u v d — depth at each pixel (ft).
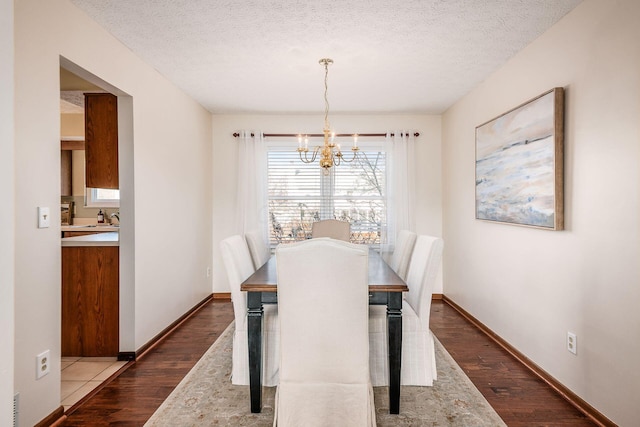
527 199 8.52
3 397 3.53
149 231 9.99
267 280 7.08
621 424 5.94
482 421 6.45
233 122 15.61
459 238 13.43
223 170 15.62
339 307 5.86
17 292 5.74
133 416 6.63
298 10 7.36
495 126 10.19
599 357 6.42
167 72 10.62
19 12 5.78
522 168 8.74
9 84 3.61
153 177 10.26
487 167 10.73
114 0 6.99
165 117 11.06
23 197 5.85
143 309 9.64
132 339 9.19
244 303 7.79
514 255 9.39
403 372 7.54
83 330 9.40
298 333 5.93
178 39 8.60
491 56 9.50
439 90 12.28
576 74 7.04
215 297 15.67
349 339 5.90
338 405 5.93
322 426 5.94
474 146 11.99
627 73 5.83
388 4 7.13
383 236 15.24
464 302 12.96
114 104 9.68
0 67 3.54
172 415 6.65
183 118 12.45
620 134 5.98
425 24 7.89
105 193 17.72
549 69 7.93
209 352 9.59
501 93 10.15
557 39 7.66
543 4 7.02
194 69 10.43
